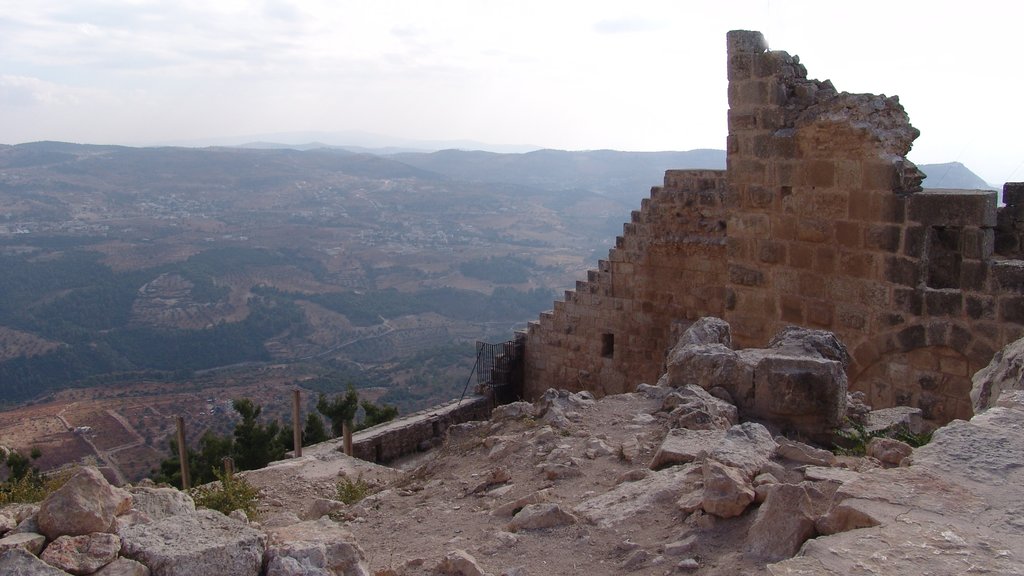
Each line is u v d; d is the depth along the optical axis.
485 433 11.22
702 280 20.55
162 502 5.79
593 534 6.89
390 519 8.55
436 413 21.91
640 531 6.79
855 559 4.81
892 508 5.50
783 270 15.34
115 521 5.04
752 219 15.77
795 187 14.95
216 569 4.84
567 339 23.98
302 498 13.02
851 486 5.86
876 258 13.79
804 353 10.35
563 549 6.73
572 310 23.73
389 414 23.69
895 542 4.99
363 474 14.65
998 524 5.24
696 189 20.48
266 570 5.01
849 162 14.02
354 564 5.38
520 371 25.19
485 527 7.64
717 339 11.81
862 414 10.36
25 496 9.28
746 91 15.58
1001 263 12.32
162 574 4.73
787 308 15.34
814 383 9.57
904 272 13.40
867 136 13.68
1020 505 5.50
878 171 13.59
